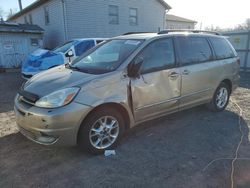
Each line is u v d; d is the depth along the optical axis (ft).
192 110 17.53
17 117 10.60
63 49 29.25
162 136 13.08
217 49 16.20
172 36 13.53
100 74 10.88
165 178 9.31
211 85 15.67
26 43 48.57
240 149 11.66
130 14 59.93
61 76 11.33
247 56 38.88
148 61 12.08
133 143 12.23
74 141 10.12
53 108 9.56
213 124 14.90
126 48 12.32
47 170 9.82
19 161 10.48
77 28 52.37
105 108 10.82
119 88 10.93
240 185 8.90
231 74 17.12
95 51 13.89
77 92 9.93
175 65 13.21
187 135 13.24
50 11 55.26
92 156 10.93
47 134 9.58
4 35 45.57
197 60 14.55
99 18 54.95
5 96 22.52
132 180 9.18
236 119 15.88
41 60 26.03
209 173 9.64
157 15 65.00
